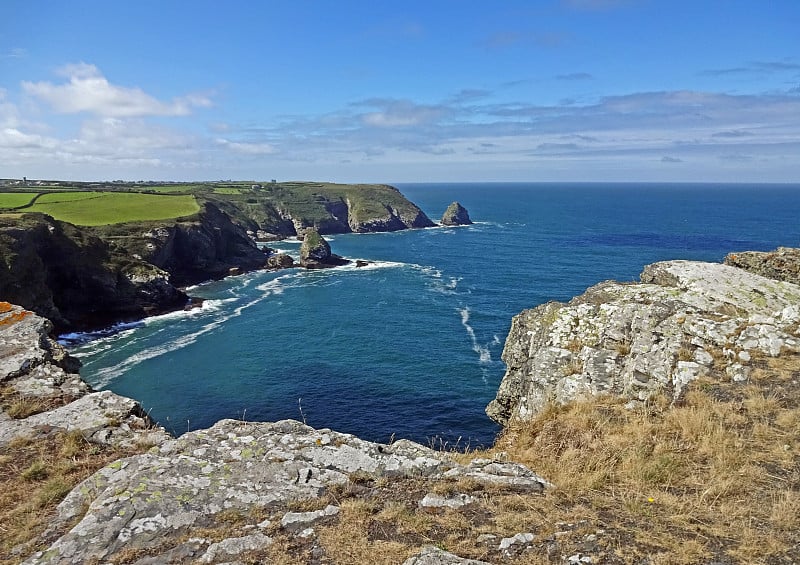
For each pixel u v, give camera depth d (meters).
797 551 6.00
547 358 15.34
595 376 13.38
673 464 8.54
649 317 14.20
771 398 10.15
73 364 14.82
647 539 6.25
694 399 10.82
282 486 7.81
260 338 47.38
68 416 10.30
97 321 52.06
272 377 37.84
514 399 18.81
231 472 8.08
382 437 29.22
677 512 7.02
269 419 31.31
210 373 38.53
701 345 12.48
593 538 6.32
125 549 6.32
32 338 13.90
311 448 8.91
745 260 20.09
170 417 31.34
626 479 8.25
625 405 11.50
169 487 7.52
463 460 9.80
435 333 48.75
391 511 7.17
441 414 32.12
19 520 7.09
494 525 6.84
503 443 12.46
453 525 6.82
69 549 6.29
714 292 15.14
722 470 8.14
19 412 10.41
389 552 6.19
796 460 8.23
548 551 6.13
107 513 6.89
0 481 8.16
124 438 9.73
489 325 51.31
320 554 6.25
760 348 11.95
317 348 44.50
